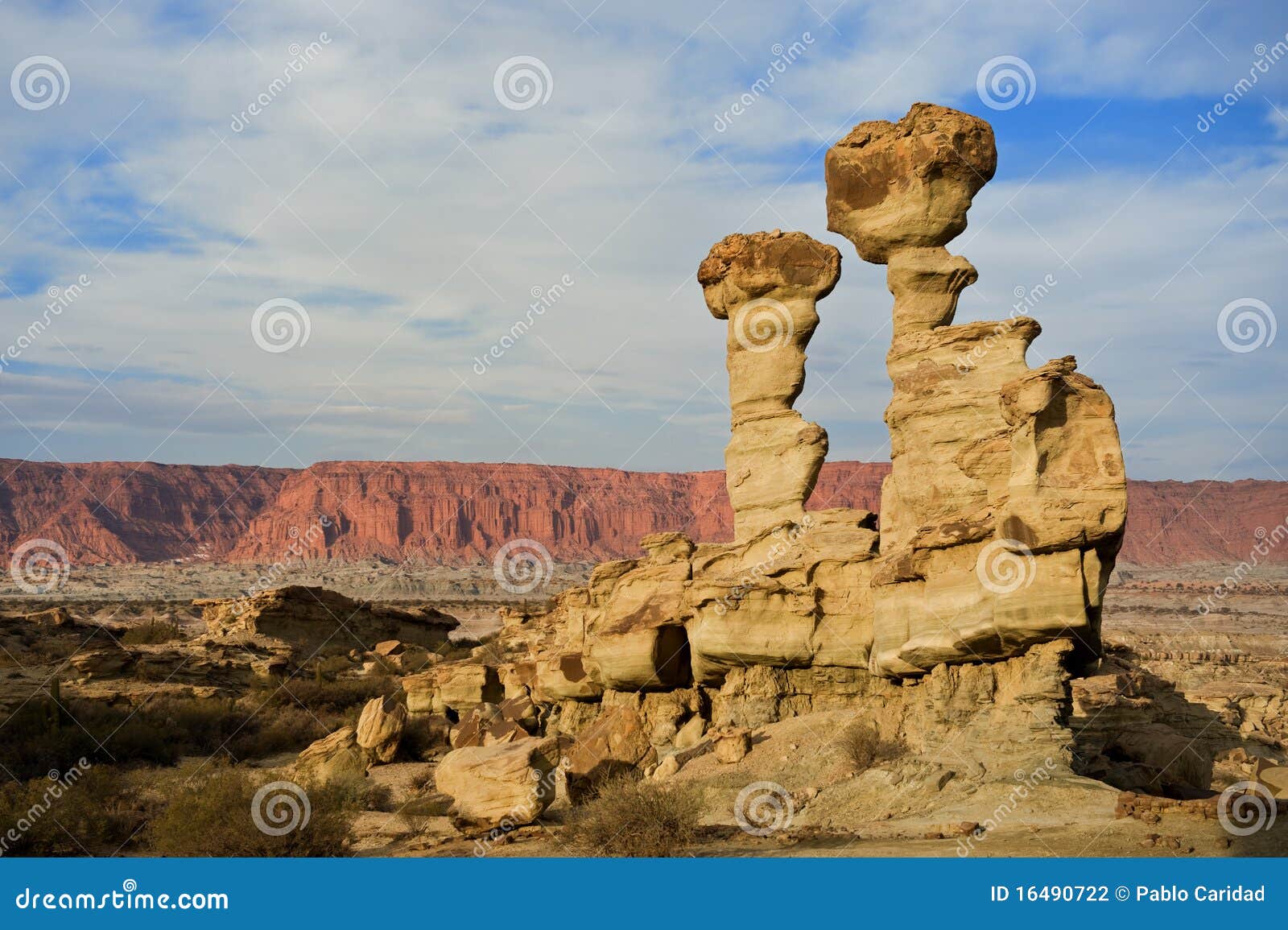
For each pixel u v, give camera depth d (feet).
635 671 111.55
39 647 215.51
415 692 163.02
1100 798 72.74
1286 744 145.59
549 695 129.70
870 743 89.10
